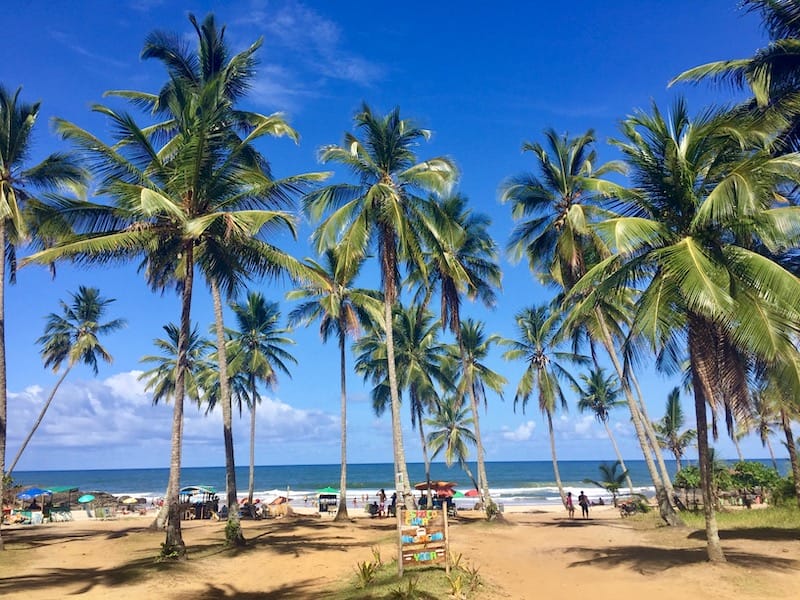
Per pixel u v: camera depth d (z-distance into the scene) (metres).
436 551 12.42
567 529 23.89
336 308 30.45
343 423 31.84
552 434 39.44
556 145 26.30
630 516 31.02
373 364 37.47
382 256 22.70
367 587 11.59
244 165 18.20
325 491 44.38
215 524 28.77
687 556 14.76
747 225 12.89
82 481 129.25
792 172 12.77
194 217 16.66
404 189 22.55
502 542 19.39
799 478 21.12
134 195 15.50
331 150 22.03
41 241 19.56
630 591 11.80
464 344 37.25
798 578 12.00
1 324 19.12
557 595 11.63
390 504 35.44
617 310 27.16
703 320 13.15
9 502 40.88
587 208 24.81
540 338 38.06
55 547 19.50
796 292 11.62
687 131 14.34
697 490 34.62
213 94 16.28
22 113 19.92
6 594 12.02
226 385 21.05
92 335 42.44
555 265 26.58
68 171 20.53
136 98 23.16
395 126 23.05
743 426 12.73
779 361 12.04
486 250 30.75
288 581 13.61
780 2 16.11
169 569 14.24
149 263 19.12
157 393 44.62
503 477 123.50
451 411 49.16
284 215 16.34
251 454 40.88
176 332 44.41
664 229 13.48
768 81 16.39
